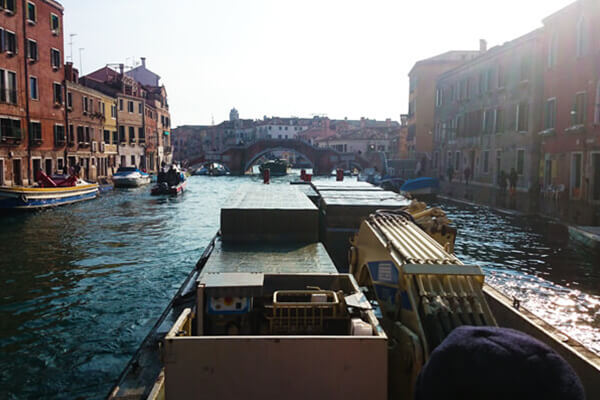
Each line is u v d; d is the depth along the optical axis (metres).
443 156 43.03
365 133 88.75
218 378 3.58
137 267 13.00
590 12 21.67
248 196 12.24
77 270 12.59
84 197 29.17
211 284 4.61
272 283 5.51
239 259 7.67
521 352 1.24
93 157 40.59
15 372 6.93
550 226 16.97
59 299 10.20
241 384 3.59
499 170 31.42
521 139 28.11
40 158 31.16
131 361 6.20
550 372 1.21
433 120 48.34
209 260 7.60
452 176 39.69
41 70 31.25
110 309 9.62
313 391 3.61
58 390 6.44
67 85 35.09
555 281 10.32
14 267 12.80
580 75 22.48
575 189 23.03
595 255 12.60
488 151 32.94
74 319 9.05
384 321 5.11
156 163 61.84
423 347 3.94
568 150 23.55
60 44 33.69
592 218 17.36
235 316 4.63
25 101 29.45
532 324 5.33
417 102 49.19
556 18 24.44
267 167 72.94
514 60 28.91
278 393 3.60
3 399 6.20
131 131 51.50
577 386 1.22
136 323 8.88
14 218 21.55
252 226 9.26
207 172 73.94
